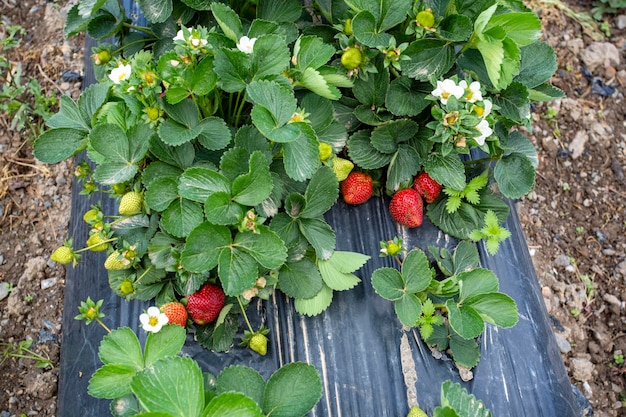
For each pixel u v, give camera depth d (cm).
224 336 54
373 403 54
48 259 72
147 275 53
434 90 54
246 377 46
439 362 56
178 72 51
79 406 54
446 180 57
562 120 86
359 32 55
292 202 54
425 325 54
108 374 45
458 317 52
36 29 86
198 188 49
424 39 56
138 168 54
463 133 53
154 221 53
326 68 55
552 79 89
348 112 61
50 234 74
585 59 90
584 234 80
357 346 56
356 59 56
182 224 50
